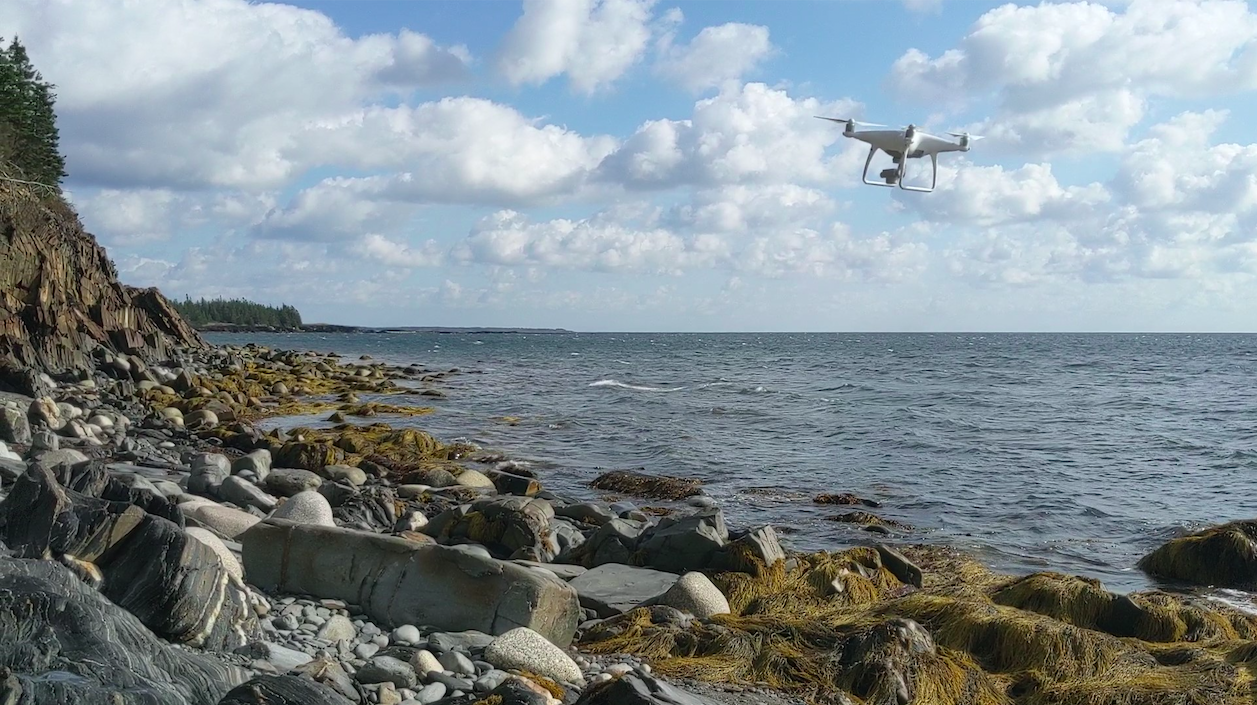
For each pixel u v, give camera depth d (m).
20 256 37.91
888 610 10.37
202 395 34.12
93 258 49.59
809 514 18.62
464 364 82.38
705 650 9.05
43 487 7.11
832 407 40.84
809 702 8.04
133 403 30.58
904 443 29.39
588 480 22.16
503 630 8.59
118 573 6.81
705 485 21.64
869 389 52.03
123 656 5.34
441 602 8.80
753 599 11.40
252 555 9.46
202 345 58.28
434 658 7.38
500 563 8.91
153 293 56.59
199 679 5.70
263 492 15.19
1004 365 84.12
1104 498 20.89
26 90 63.50
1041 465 25.41
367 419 33.88
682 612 10.08
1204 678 8.61
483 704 6.32
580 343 174.25
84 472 9.06
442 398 44.03
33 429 19.52
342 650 7.65
